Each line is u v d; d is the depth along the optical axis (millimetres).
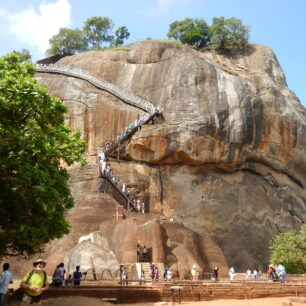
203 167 42562
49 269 27781
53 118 16266
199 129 41219
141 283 21281
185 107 42438
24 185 15359
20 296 16625
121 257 27484
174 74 44688
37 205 15719
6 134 14844
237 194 42812
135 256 27266
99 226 30922
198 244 30375
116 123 42531
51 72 47406
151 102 44219
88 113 42469
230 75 46281
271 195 44688
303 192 48062
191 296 19641
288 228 44031
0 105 14570
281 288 21781
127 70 47469
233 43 52969
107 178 37031
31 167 14820
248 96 44406
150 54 47656
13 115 15250
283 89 51250
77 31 61500
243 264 39500
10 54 16516
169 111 42438
